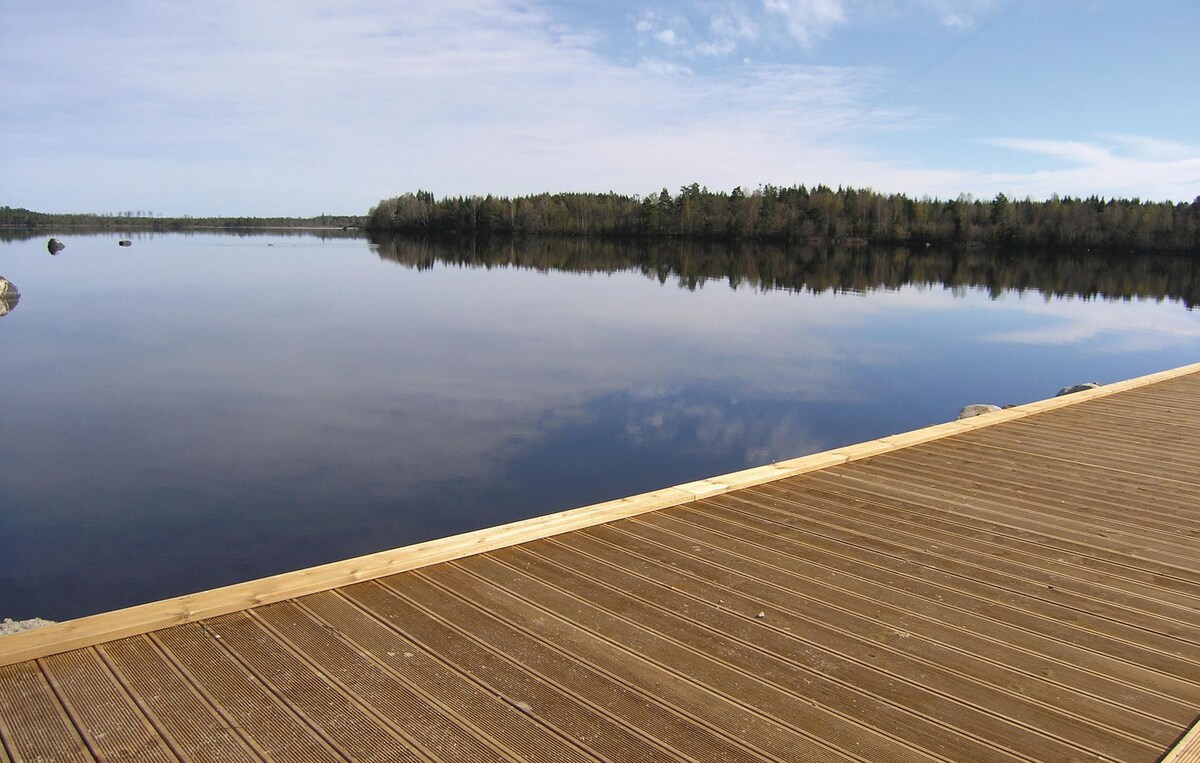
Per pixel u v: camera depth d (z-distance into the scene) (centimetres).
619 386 926
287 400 827
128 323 1378
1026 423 527
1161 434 493
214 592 228
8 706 174
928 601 246
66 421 736
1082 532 315
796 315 1666
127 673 190
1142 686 199
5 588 414
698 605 238
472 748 164
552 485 573
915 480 386
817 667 203
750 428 749
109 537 476
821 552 286
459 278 2464
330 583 241
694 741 169
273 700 179
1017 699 191
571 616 228
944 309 1852
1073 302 2061
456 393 872
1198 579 270
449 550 268
